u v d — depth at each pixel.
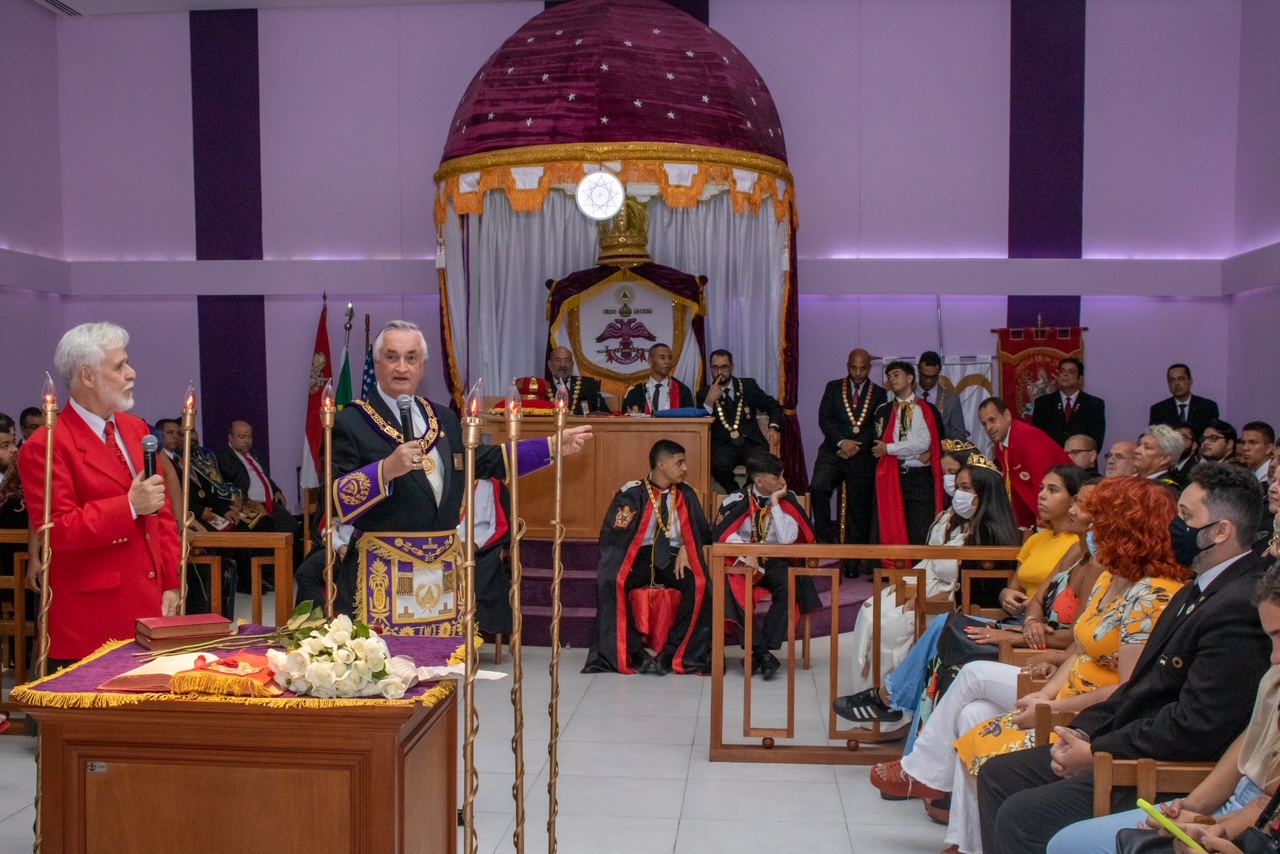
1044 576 4.69
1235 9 10.77
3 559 5.93
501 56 9.34
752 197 9.17
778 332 9.55
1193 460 8.71
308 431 10.87
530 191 8.91
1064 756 3.10
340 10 11.32
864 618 5.80
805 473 9.65
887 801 4.65
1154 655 3.10
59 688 2.54
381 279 11.27
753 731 5.18
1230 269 10.52
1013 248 10.96
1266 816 2.46
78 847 2.52
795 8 11.00
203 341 11.57
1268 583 2.60
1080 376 10.28
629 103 8.91
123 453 3.79
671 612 6.90
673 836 4.26
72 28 11.55
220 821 2.49
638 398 9.13
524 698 6.25
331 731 2.44
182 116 11.50
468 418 2.65
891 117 11.00
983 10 10.91
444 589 3.60
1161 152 10.88
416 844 2.67
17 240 10.83
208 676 2.46
